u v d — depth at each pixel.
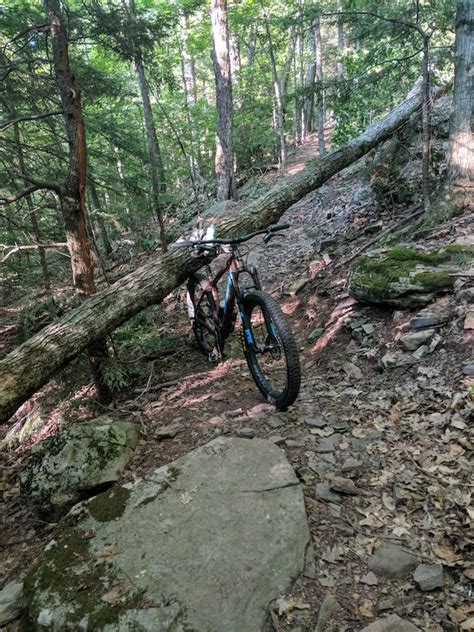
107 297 4.30
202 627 1.99
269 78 17.34
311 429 3.40
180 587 2.16
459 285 4.22
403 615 2.02
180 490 2.78
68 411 4.66
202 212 12.65
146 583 2.20
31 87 5.99
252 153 17.22
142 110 13.92
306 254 7.86
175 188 12.38
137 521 2.58
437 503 2.56
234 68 19.20
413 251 5.00
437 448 2.97
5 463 4.56
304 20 6.23
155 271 4.66
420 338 3.99
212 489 2.75
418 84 8.56
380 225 7.00
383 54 6.28
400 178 7.48
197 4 13.38
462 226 5.45
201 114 15.97
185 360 5.45
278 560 2.26
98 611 2.09
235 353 5.27
